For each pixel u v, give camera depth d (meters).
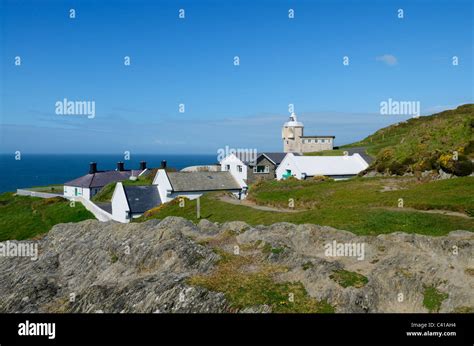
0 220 78.50
